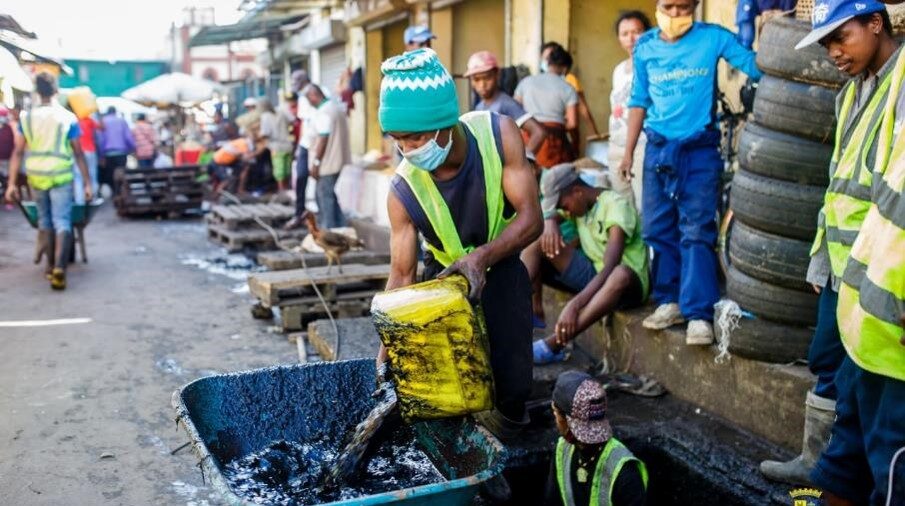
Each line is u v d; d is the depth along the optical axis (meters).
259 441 3.44
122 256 10.22
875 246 2.59
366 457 3.26
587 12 8.66
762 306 4.06
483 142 3.10
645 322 4.85
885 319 2.55
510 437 3.61
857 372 2.80
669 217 4.82
